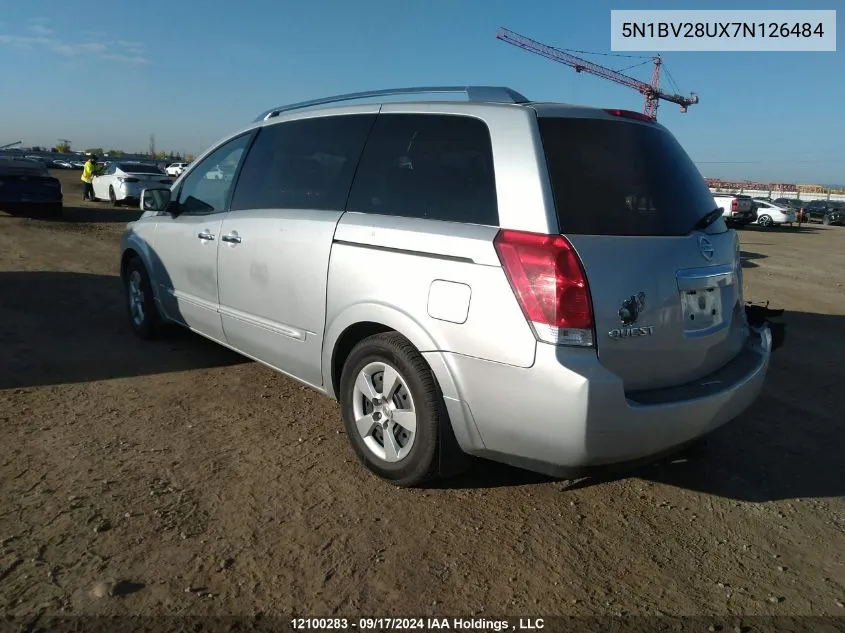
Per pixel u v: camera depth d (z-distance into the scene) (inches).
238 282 173.2
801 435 174.2
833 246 848.9
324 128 159.5
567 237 110.6
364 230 136.5
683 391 120.0
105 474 136.8
